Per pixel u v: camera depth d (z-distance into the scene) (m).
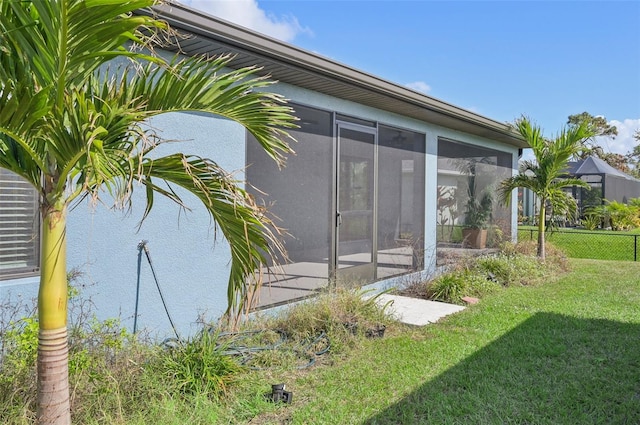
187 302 4.63
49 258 2.29
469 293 7.09
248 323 4.90
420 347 4.62
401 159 7.66
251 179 5.22
